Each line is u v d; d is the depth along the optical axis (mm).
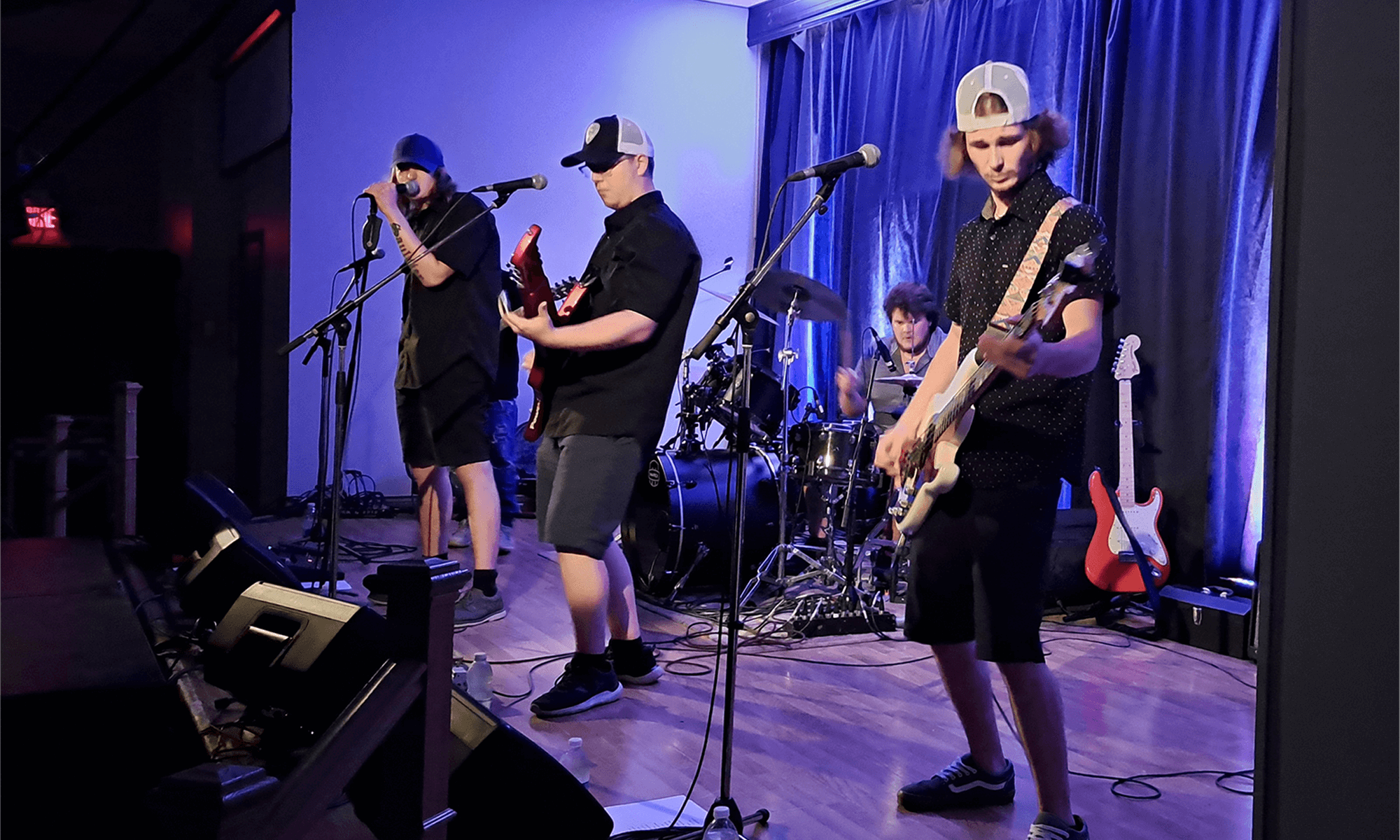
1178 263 4547
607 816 1819
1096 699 3127
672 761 2482
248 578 2766
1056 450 1866
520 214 7000
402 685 1354
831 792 2332
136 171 5777
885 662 3451
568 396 2633
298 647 1870
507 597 4121
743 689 3088
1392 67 1166
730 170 7516
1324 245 1237
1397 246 1160
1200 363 4465
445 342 3471
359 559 4859
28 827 1685
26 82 5473
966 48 5840
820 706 2949
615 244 2602
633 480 2666
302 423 6480
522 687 3010
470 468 3672
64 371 4906
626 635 3074
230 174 6082
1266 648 1309
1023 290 1862
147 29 5824
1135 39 4766
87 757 1929
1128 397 4309
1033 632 1870
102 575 3215
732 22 7477
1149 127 4684
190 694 2211
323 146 6492
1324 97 1236
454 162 6816
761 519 4289
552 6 7000
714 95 7445
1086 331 1776
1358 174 1200
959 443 1885
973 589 1938
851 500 3977
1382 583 1181
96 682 2242
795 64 7191
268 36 6211
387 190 3291
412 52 6676
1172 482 4523
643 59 7242
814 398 6230
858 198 6543
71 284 5113
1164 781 2459
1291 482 1280
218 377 6004
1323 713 1245
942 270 5941
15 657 2363
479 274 3449
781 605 4039
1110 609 4145
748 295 2131
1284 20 1276
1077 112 5141
